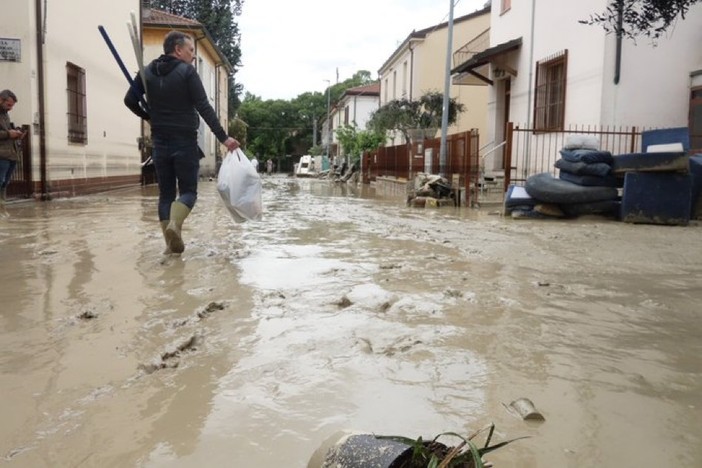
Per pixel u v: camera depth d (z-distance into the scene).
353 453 1.33
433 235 7.01
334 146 54.97
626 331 3.07
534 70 14.64
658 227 8.45
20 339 2.84
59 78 11.97
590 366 2.56
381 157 23.45
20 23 10.67
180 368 2.49
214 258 5.00
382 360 2.58
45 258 4.95
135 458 1.77
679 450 1.85
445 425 1.99
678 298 3.82
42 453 1.80
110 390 2.26
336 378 2.38
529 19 14.85
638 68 11.54
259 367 2.49
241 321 3.14
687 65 11.61
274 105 79.25
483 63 16.23
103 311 3.31
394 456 1.27
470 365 2.55
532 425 2.00
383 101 36.91
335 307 3.45
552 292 3.94
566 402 2.19
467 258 5.30
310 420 2.02
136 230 6.77
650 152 8.78
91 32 13.95
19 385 2.30
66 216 8.42
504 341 2.87
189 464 1.74
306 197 15.61
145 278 4.18
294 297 3.66
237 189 5.41
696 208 9.37
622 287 4.14
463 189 12.61
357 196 16.44
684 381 2.41
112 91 15.72
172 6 38.25
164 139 5.06
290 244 5.98
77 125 13.10
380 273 4.48
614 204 9.24
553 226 8.36
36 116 11.09
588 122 12.10
